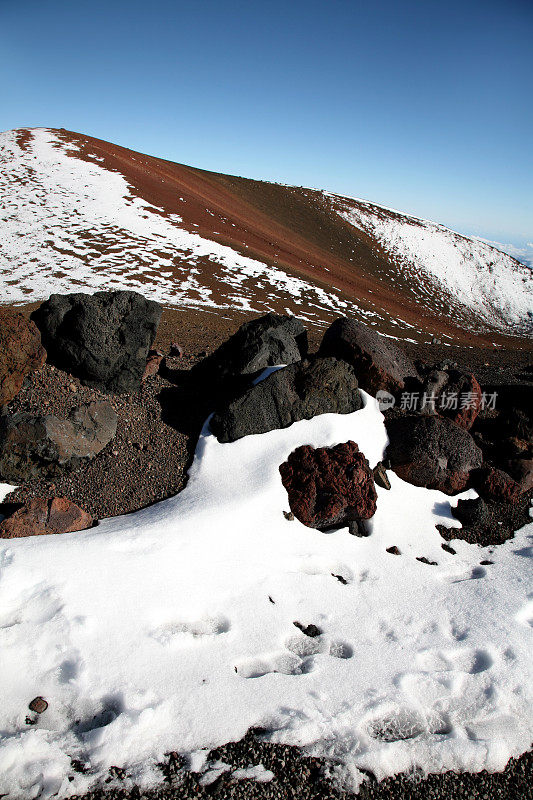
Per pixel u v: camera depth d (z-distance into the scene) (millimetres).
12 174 44906
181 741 4203
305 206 76750
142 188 50562
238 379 9828
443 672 5164
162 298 29078
